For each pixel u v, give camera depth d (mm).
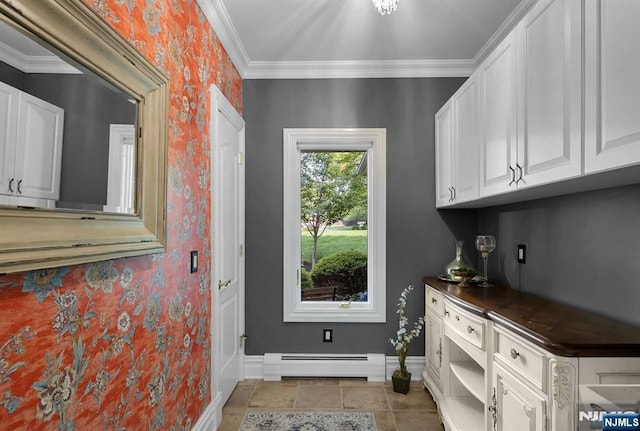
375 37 2416
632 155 982
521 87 1543
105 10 1050
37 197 807
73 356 942
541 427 1212
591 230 1604
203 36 1956
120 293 1152
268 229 2832
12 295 772
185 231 1702
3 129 727
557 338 1187
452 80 2818
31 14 768
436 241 2812
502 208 2422
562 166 1273
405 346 2547
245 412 2264
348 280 2961
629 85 992
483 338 1660
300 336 2822
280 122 2842
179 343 1623
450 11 2113
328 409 2297
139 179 1210
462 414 1949
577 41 1188
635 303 1371
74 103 923
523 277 2158
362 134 2820
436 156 2766
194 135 1822
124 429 1171
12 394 772
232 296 2543
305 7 2082
